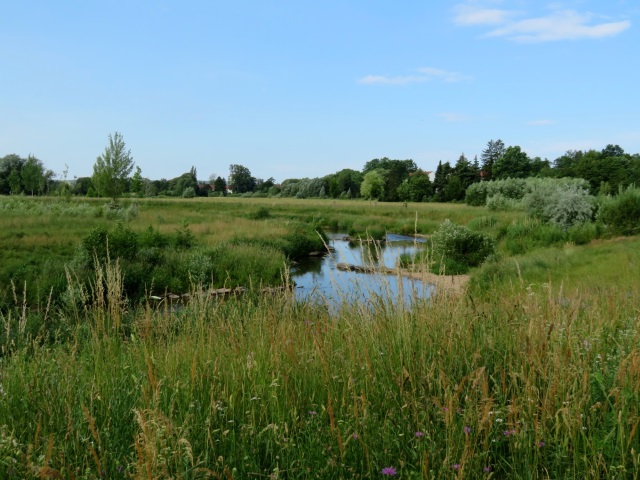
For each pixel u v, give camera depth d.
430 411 2.72
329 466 2.44
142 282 17.47
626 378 2.73
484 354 3.43
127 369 3.70
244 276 20.19
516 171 108.69
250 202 78.94
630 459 2.37
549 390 2.64
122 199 60.94
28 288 14.55
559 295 4.09
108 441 2.65
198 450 2.58
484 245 24.39
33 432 2.77
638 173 83.06
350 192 121.44
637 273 13.43
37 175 63.94
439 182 103.88
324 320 4.19
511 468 2.42
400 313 3.80
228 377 3.28
